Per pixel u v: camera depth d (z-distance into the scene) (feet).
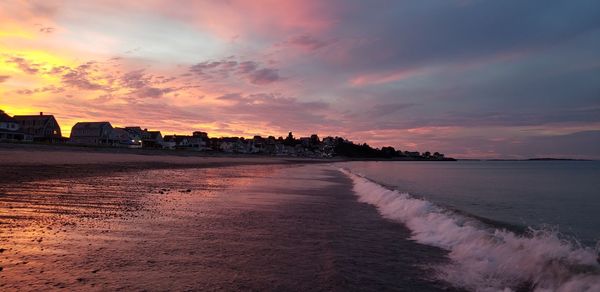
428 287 19.77
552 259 22.44
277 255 25.23
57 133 279.69
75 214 37.47
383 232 34.32
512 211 58.29
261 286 19.13
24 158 121.39
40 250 24.16
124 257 23.39
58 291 17.25
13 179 65.16
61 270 20.36
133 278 19.57
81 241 27.02
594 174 213.87
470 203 68.08
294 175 136.67
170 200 51.98
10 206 39.81
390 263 24.12
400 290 19.24
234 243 28.25
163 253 24.72
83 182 68.44
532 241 26.48
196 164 180.24
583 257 22.62
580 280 18.98
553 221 49.24
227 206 48.78
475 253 26.21
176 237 29.60
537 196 84.53
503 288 19.81
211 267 22.03
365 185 82.84
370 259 24.95
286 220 39.47
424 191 91.91
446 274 21.99
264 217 40.91
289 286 19.27
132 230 31.53
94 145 254.06
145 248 25.82
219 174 120.57
